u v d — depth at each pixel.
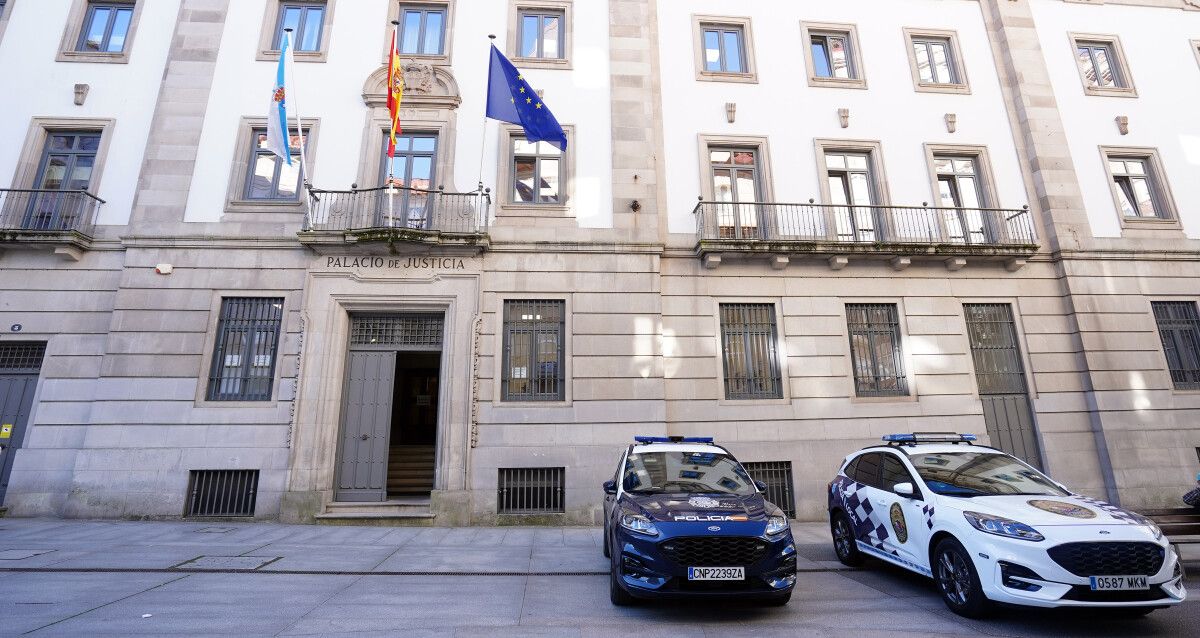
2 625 4.68
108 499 9.80
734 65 13.39
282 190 11.48
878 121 13.13
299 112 11.78
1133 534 4.81
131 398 10.19
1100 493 11.35
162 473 9.96
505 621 5.05
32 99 11.71
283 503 9.86
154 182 11.09
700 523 5.14
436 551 7.84
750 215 12.23
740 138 12.62
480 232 10.92
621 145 11.97
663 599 5.18
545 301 11.23
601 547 8.18
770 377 11.57
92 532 8.65
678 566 4.96
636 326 11.11
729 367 11.56
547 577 6.60
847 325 11.97
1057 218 12.67
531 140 10.82
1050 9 14.38
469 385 10.51
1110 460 11.32
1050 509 5.21
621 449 10.52
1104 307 12.23
